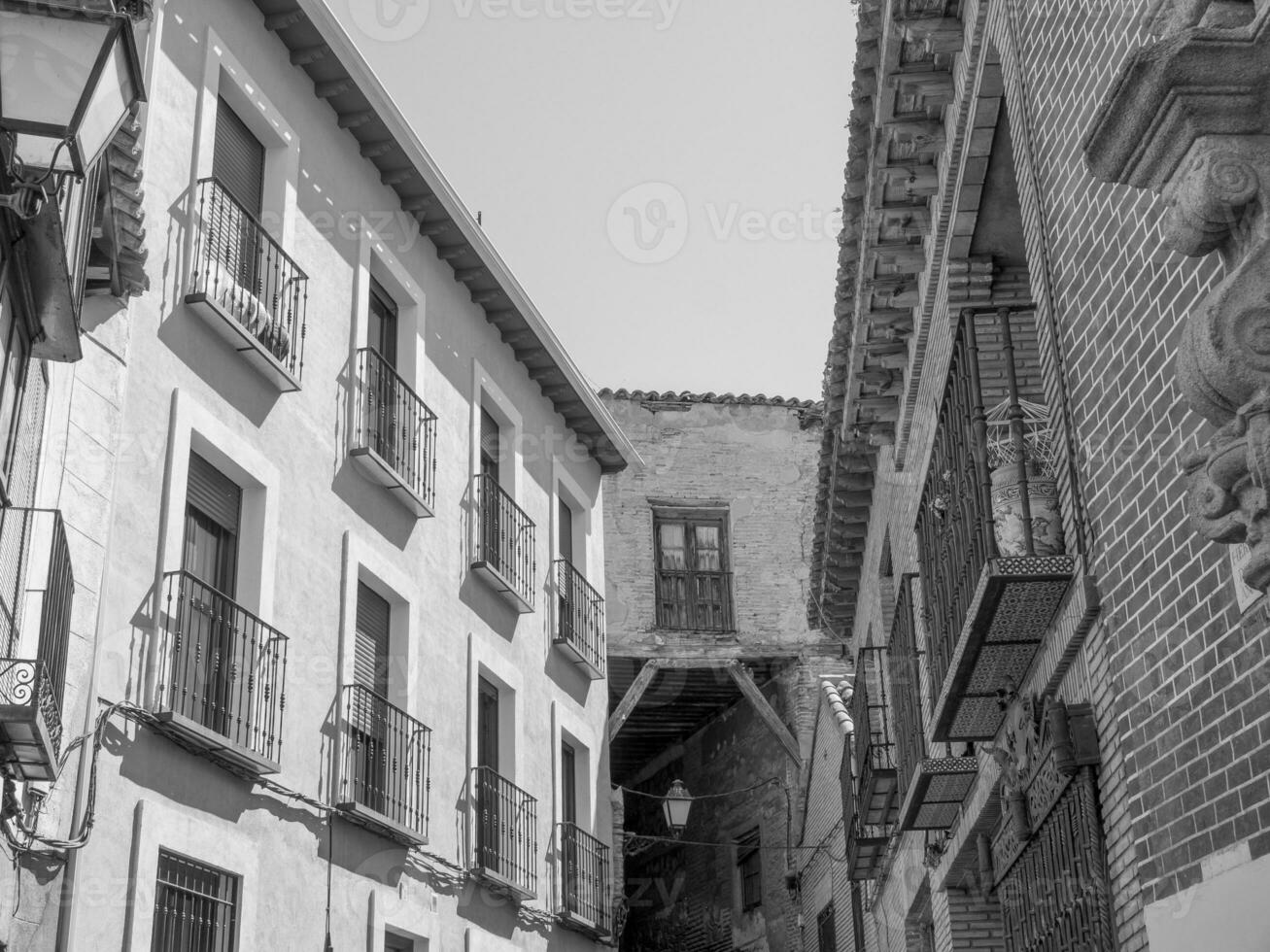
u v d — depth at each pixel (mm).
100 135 5816
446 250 16609
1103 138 4418
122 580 10133
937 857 12445
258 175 13242
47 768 7957
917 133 9828
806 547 23906
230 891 10984
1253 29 3980
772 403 24719
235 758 10953
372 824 13016
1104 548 6691
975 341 8312
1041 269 7531
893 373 12852
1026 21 7727
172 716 10156
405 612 14453
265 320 12352
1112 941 6891
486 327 17828
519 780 16672
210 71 12242
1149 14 4840
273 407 12539
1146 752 6211
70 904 9008
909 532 13141
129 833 9781
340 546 13383
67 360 8125
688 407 24484
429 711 14602
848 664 22453
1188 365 4109
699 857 24828
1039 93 7527
